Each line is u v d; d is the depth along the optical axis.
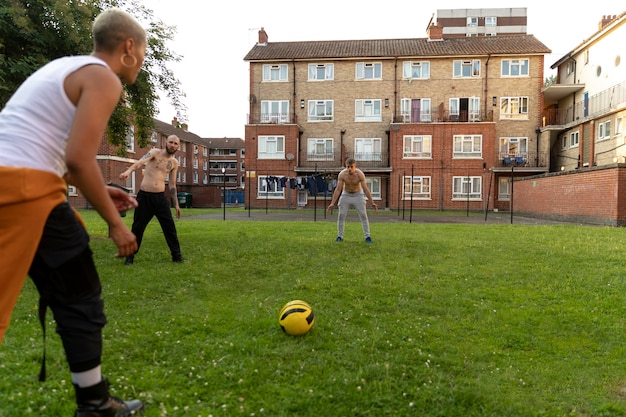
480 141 32.25
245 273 5.61
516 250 7.50
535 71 33.12
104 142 31.28
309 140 35.53
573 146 31.47
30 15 6.98
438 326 3.78
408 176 33.12
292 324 3.37
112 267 5.79
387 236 9.80
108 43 1.92
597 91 29.50
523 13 56.12
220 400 2.38
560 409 2.43
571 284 5.18
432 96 34.25
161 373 2.70
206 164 77.94
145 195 6.13
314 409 2.33
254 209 32.62
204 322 3.70
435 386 2.61
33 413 2.18
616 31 27.06
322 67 35.31
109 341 3.17
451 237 9.63
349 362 2.94
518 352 3.29
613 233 10.55
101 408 1.96
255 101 35.59
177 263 6.14
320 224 13.74
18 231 1.59
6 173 1.56
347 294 4.68
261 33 38.22
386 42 37.56
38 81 1.75
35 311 3.85
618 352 3.27
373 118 34.91
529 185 23.30
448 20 56.94
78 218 1.85
